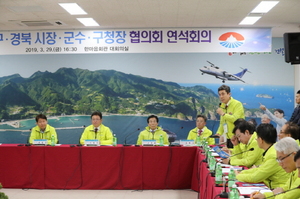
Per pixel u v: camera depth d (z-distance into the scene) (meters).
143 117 7.80
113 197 4.67
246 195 2.48
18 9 5.72
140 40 7.00
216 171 2.78
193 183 4.89
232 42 6.93
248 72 7.68
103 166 4.97
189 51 6.94
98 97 7.87
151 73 7.81
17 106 7.94
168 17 6.21
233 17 6.20
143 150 4.97
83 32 7.08
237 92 7.70
